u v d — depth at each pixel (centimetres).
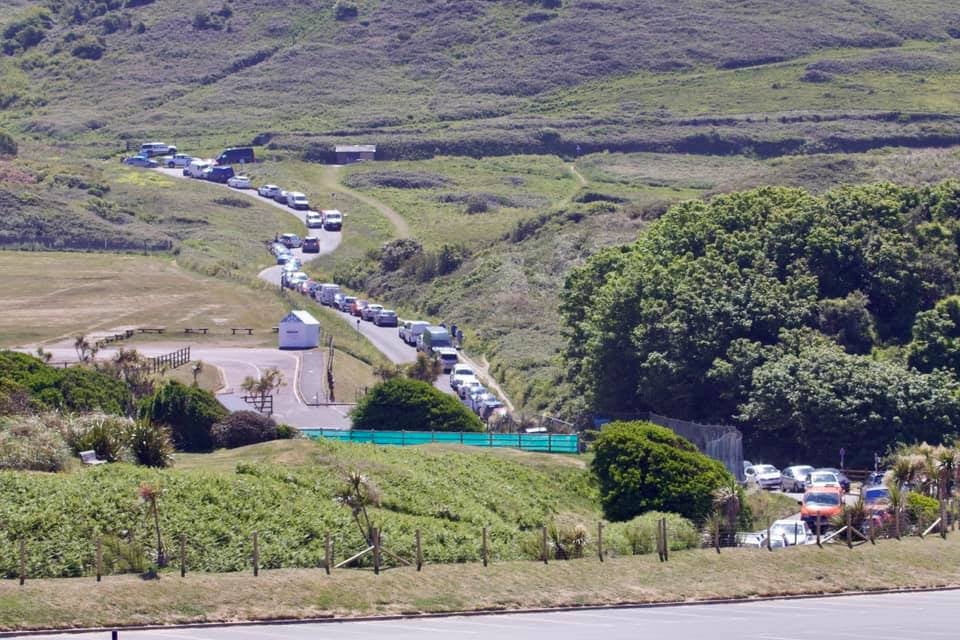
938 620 14850
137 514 16312
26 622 13388
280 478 18662
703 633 13988
